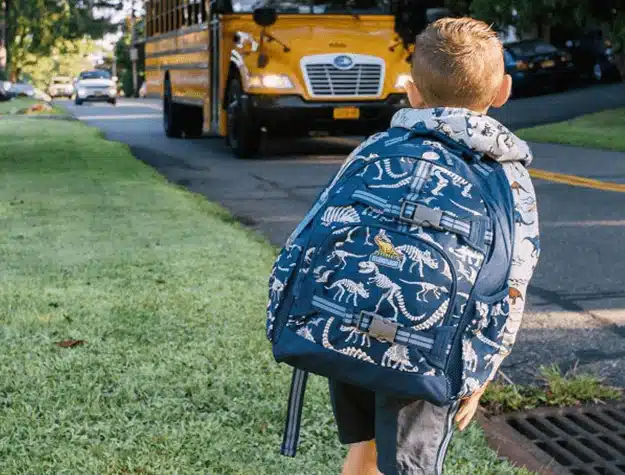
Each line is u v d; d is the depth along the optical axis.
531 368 4.89
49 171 12.83
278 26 14.78
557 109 25.17
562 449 3.90
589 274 7.02
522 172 2.41
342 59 14.70
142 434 3.73
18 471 3.43
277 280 2.36
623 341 5.36
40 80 106.81
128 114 32.50
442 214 2.24
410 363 2.22
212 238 7.75
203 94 17.28
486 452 3.61
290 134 15.48
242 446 3.64
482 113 2.49
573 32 33.16
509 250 2.30
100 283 6.12
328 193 2.38
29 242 7.55
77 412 3.93
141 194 10.41
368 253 2.23
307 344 2.29
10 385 4.21
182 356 4.61
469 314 2.23
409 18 15.09
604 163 14.35
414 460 2.40
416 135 2.41
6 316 5.29
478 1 28.45
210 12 16.42
